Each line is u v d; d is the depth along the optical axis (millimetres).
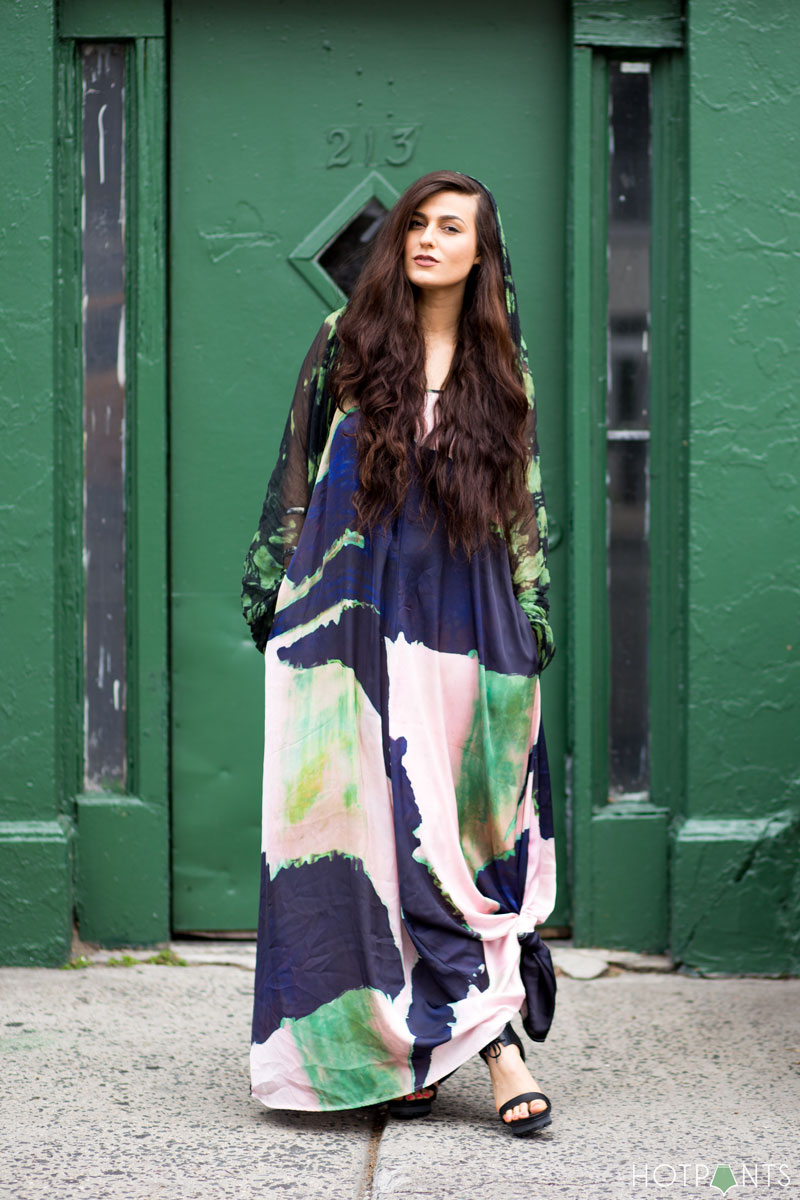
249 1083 2895
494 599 2695
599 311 3748
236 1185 2385
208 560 3777
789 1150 2549
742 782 3691
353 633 2637
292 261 3744
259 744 3809
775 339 3639
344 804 2619
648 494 3793
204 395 3756
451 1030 2553
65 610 3725
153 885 3734
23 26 3553
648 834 3770
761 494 3658
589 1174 2432
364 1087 2594
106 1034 3168
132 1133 2611
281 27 3717
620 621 3814
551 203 3764
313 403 2771
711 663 3670
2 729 3635
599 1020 3314
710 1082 2912
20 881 3629
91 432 3750
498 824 2680
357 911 2600
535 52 3740
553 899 2760
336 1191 2369
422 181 2676
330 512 2674
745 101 3613
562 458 3799
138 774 3736
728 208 3621
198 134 3721
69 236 3686
